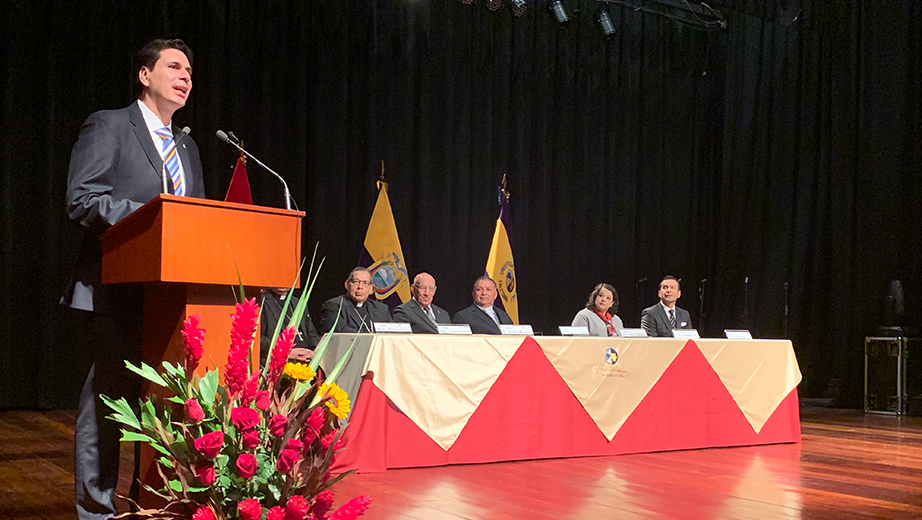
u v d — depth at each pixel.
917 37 8.31
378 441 3.49
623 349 4.23
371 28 7.22
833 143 8.51
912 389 7.59
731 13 8.95
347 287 4.86
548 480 3.34
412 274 7.40
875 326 8.12
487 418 3.79
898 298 7.84
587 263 8.41
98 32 6.24
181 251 1.66
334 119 7.02
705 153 9.11
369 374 3.46
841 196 8.44
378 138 7.28
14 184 6.00
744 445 4.64
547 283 8.11
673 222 8.91
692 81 9.05
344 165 7.04
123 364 1.96
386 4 7.39
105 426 1.94
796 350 8.62
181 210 1.66
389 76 7.36
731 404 4.62
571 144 8.34
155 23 6.36
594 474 3.51
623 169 8.62
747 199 8.90
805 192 8.71
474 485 3.19
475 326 4.98
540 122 8.13
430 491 3.04
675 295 5.57
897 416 7.04
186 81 2.12
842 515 2.78
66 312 6.06
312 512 1.63
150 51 2.09
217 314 1.78
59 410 5.97
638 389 4.26
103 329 1.95
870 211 8.24
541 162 8.12
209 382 1.66
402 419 3.57
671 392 4.39
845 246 8.38
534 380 3.93
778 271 8.75
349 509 1.63
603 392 4.13
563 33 8.30
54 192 6.07
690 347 4.49
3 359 5.90
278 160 6.80
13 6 6.00
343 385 3.57
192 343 1.61
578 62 8.40
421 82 7.50
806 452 4.40
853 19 8.48
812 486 3.32
